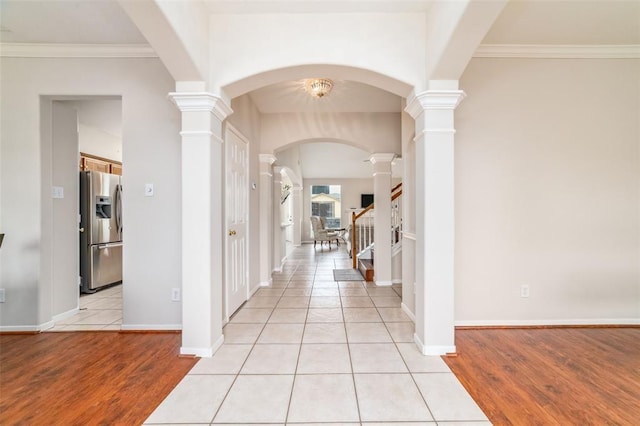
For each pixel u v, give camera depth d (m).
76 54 2.77
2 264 2.77
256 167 4.32
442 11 2.02
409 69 2.32
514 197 2.85
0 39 2.63
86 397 1.78
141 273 2.80
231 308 3.18
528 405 1.69
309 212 11.27
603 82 2.85
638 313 2.86
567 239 2.85
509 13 2.28
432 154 2.29
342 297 3.93
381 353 2.32
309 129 4.58
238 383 1.92
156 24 1.77
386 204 4.57
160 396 1.79
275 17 2.32
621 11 2.26
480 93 2.84
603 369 2.07
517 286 2.85
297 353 2.32
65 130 3.16
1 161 2.77
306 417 1.60
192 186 2.29
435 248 2.29
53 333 2.76
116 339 2.62
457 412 1.64
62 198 3.12
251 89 2.55
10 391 1.84
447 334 2.29
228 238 3.09
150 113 2.81
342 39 2.31
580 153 2.85
